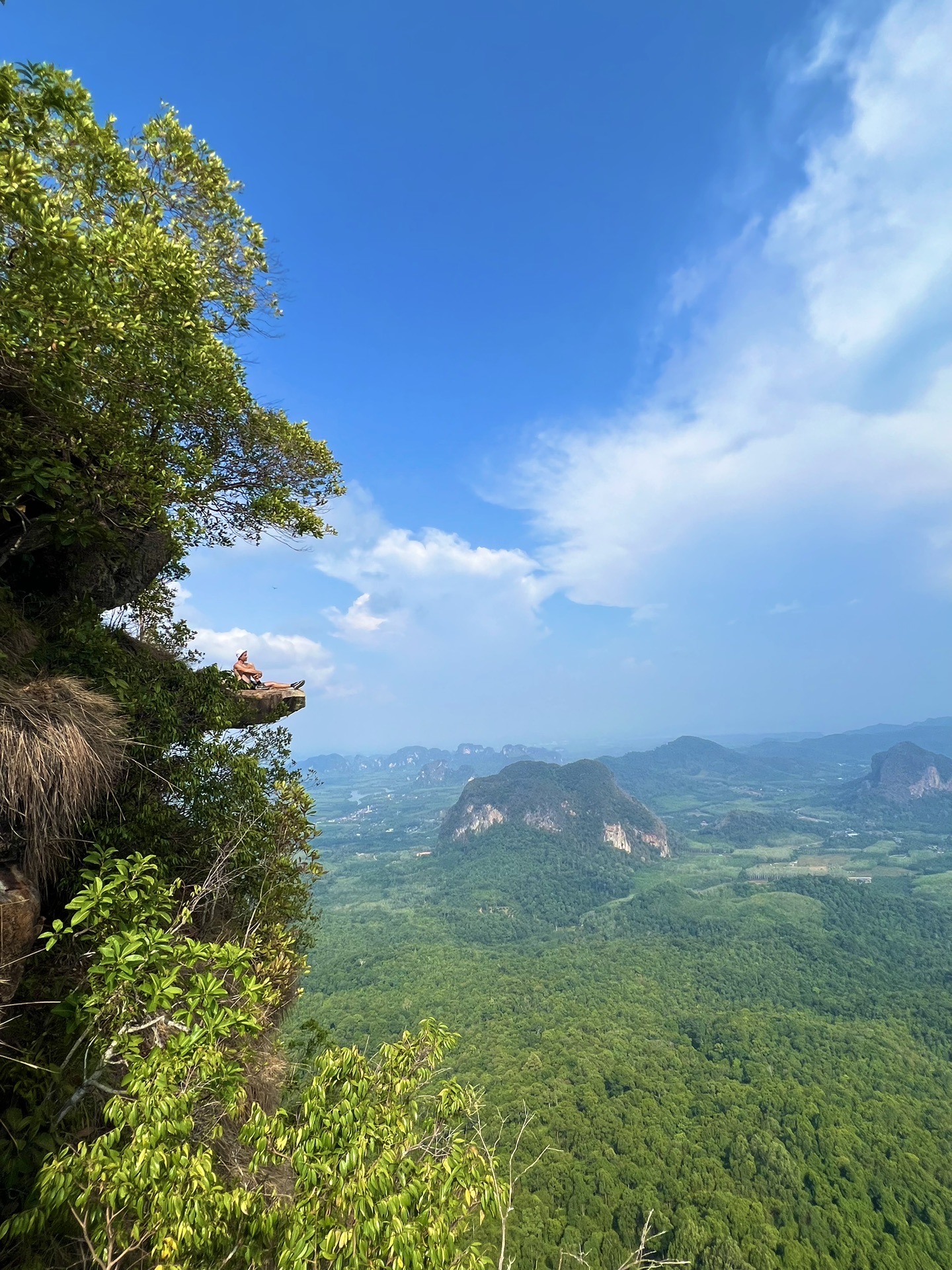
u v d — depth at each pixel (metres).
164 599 11.56
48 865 5.31
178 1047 3.84
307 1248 3.35
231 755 8.85
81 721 5.49
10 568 7.75
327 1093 4.75
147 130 7.68
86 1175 3.34
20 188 4.27
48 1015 4.96
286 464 10.84
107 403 6.20
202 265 7.62
